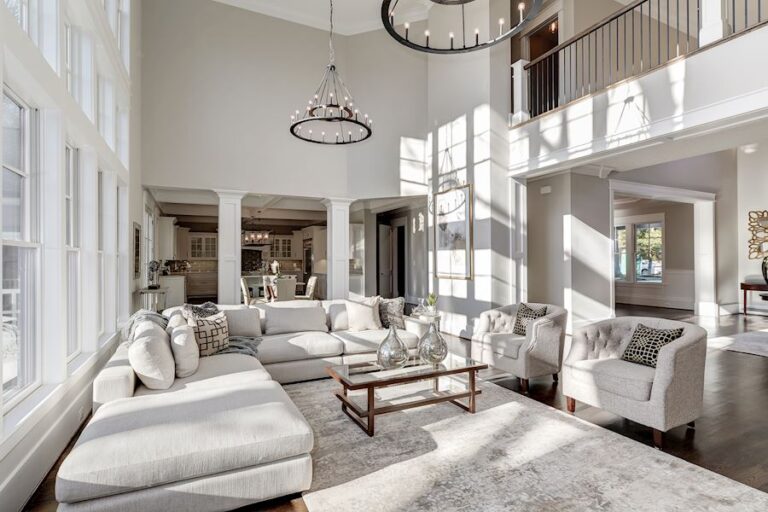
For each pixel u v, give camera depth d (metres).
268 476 2.12
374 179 7.73
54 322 2.66
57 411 2.63
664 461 2.62
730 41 3.75
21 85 2.30
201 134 6.79
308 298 9.37
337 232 7.78
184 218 11.86
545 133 5.71
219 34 6.96
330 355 4.34
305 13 7.49
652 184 7.61
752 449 2.78
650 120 4.40
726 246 8.84
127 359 3.01
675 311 9.23
